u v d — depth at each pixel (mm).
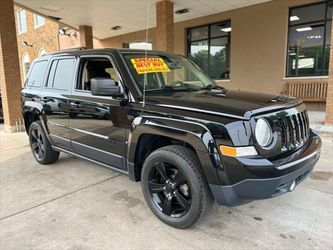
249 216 2928
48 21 18500
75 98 3660
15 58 8086
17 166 4754
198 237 2578
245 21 10453
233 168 2232
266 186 2221
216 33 11734
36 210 3143
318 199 3260
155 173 2883
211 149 2297
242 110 2352
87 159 3799
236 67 11031
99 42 16859
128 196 3465
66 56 4012
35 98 4469
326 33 8953
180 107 2605
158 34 9742
